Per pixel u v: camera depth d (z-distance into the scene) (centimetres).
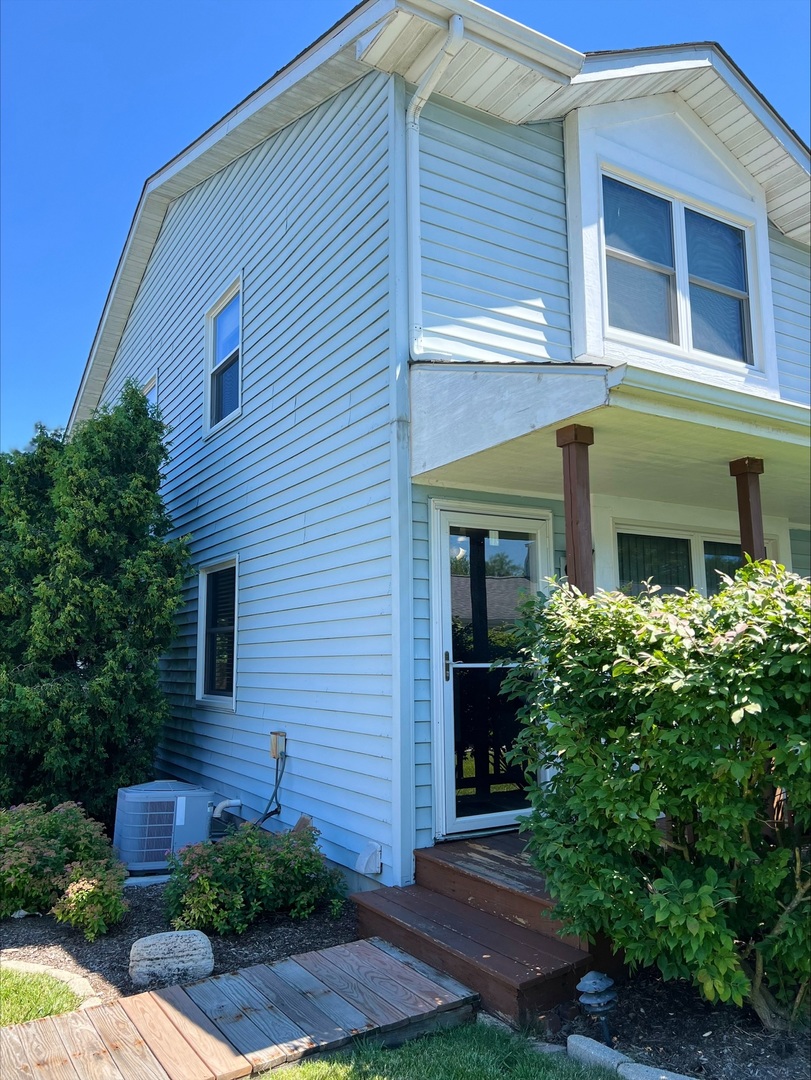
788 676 286
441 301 525
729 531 678
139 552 739
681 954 299
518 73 527
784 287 750
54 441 824
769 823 316
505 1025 325
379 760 498
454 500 519
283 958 410
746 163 695
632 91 614
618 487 554
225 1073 284
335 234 608
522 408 409
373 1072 289
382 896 439
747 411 391
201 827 643
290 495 660
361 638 531
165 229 1055
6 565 720
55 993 372
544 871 337
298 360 659
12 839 527
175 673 954
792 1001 318
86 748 685
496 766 518
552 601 360
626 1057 291
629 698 317
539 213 582
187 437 946
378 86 558
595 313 577
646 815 298
